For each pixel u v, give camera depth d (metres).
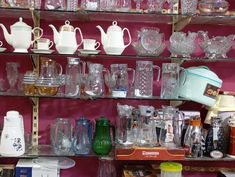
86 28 1.82
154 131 1.71
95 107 1.86
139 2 1.72
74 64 1.70
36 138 1.83
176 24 1.82
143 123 1.71
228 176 1.79
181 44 1.68
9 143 1.60
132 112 1.72
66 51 1.61
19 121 1.64
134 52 1.83
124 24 1.84
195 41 1.78
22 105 1.83
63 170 1.87
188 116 1.76
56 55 1.66
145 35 1.68
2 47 1.70
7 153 1.60
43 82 1.62
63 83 1.70
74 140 1.73
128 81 1.79
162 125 1.71
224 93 1.79
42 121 1.84
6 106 1.82
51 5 1.65
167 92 1.75
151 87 1.76
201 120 1.83
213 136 1.70
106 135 1.69
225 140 1.72
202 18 1.72
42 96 1.64
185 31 1.87
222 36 1.81
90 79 1.69
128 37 1.83
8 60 1.81
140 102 1.86
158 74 1.85
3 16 1.76
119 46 1.63
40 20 1.79
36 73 1.71
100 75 1.71
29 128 1.83
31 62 1.80
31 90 1.64
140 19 1.80
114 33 1.63
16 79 1.76
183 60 1.75
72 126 1.80
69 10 1.62
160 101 1.85
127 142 1.68
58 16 1.73
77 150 1.72
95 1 1.66
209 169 1.91
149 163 1.84
